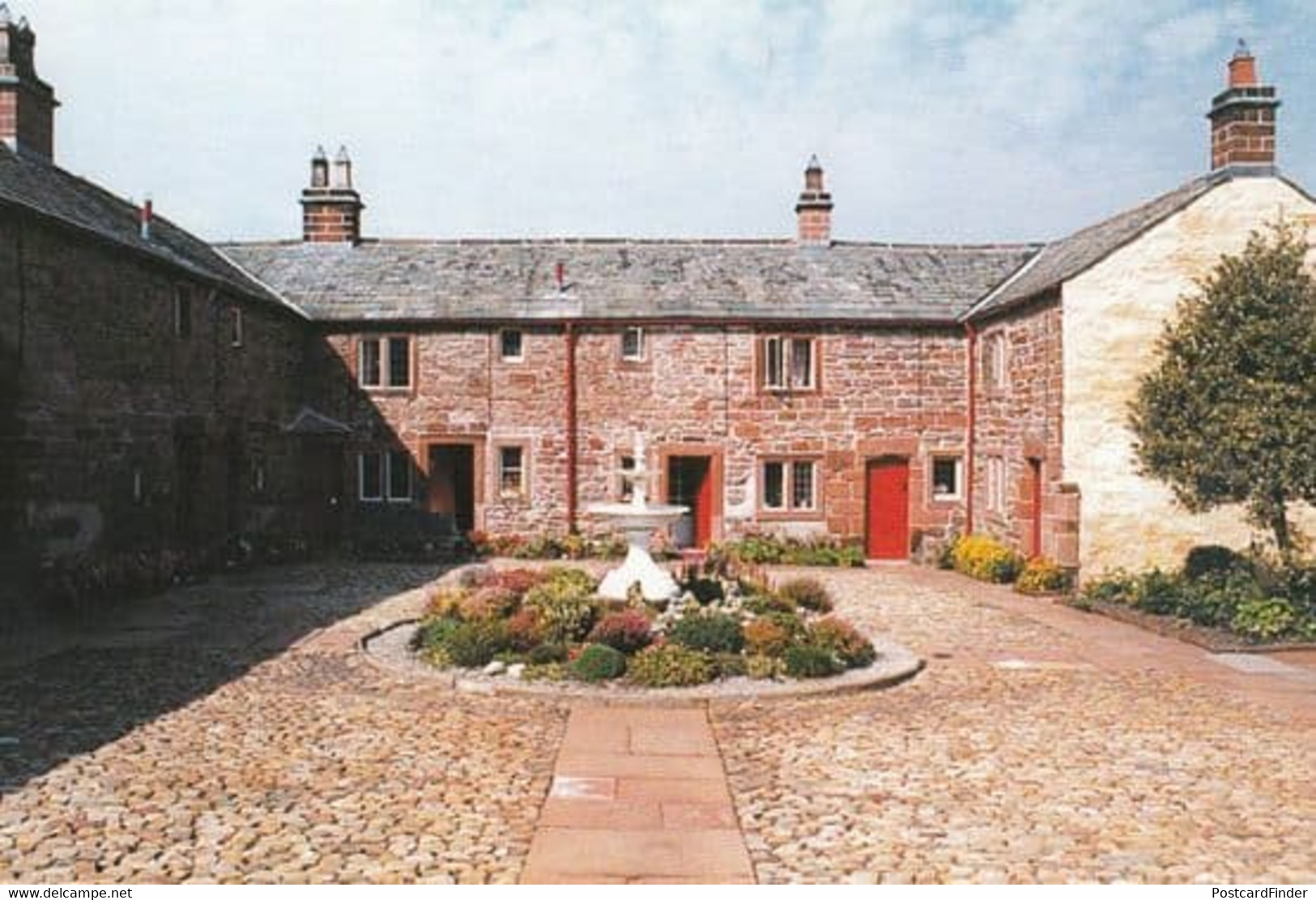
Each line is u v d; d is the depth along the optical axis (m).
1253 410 13.83
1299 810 7.15
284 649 12.07
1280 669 11.74
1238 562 15.91
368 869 5.98
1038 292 17.95
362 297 22.98
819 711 9.71
